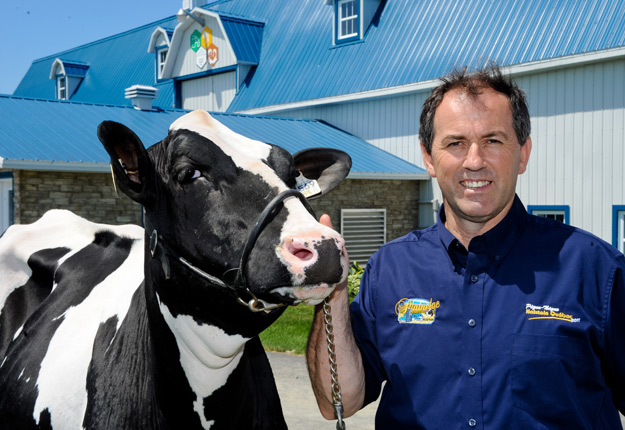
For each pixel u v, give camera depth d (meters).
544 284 2.42
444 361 2.51
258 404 3.02
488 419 2.41
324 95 20.23
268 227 2.32
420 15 19.67
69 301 3.81
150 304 2.73
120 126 2.43
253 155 2.56
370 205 17.39
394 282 2.68
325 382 2.82
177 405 2.71
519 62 15.30
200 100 26.02
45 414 3.24
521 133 2.51
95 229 4.51
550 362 2.36
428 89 17.62
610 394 2.48
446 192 2.56
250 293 2.31
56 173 13.71
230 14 25.33
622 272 2.37
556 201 14.95
